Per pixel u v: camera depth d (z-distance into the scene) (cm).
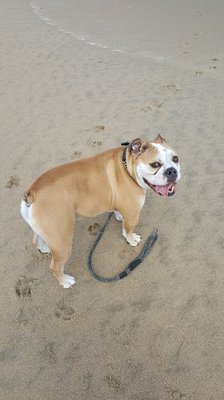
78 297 126
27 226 152
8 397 102
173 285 127
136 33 340
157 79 257
